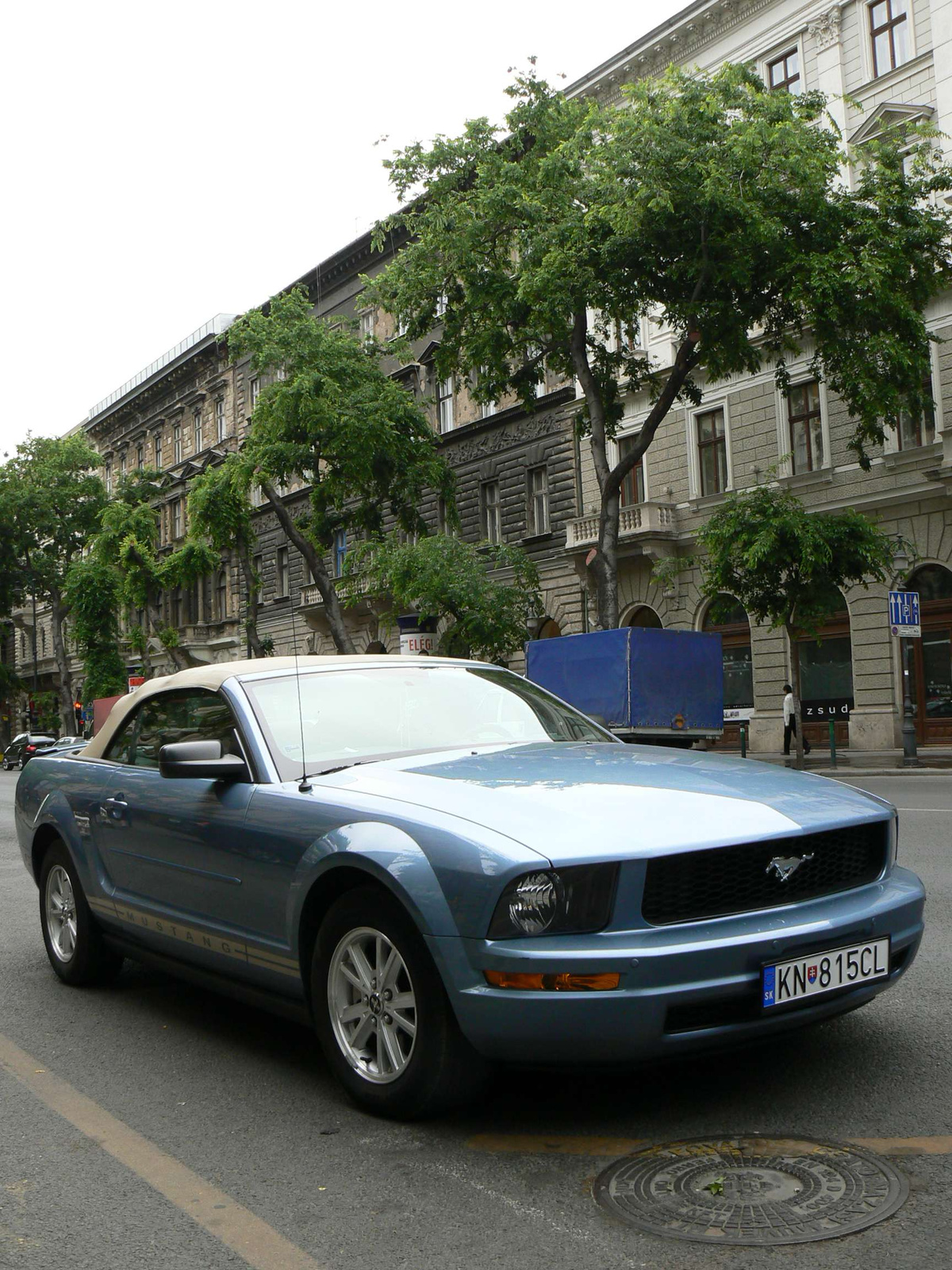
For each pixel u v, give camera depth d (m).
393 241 39.81
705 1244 2.73
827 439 25.41
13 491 54.91
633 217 18.66
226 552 50.69
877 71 24.92
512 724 4.89
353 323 30.42
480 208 21.20
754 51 27.14
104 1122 3.87
